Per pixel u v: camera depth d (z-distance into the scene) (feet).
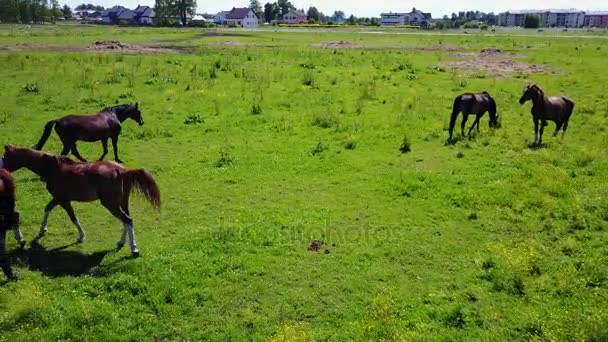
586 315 23.39
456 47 163.22
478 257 29.66
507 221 34.76
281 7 548.31
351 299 25.70
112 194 28.94
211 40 185.68
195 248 30.45
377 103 73.56
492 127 57.82
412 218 35.42
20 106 65.72
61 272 27.53
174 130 58.18
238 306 24.99
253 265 28.53
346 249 30.76
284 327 22.97
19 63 97.76
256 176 43.75
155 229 33.45
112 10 493.36
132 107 49.16
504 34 262.88
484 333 22.85
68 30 239.91
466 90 83.71
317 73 99.91
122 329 22.85
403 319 23.93
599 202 36.65
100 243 31.27
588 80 90.84
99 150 50.62
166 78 87.56
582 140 55.31
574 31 328.90
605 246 30.78
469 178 42.93
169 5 359.46
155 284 26.18
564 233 32.91
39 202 37.11
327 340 22.39
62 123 42.50
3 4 346.13
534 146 52.39
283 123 61.41
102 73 91.30
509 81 91.81
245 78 91.35
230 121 62.23
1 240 26.78
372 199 38.83
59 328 22.44
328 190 40.86
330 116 62.95
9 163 29.53
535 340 22.11
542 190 39.73
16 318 22.98
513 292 26.21
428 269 28.68
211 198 38.99
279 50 140.77
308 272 28.07
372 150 51.47
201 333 22.84
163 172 44.60
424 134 56.75
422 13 587.27
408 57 130.31
